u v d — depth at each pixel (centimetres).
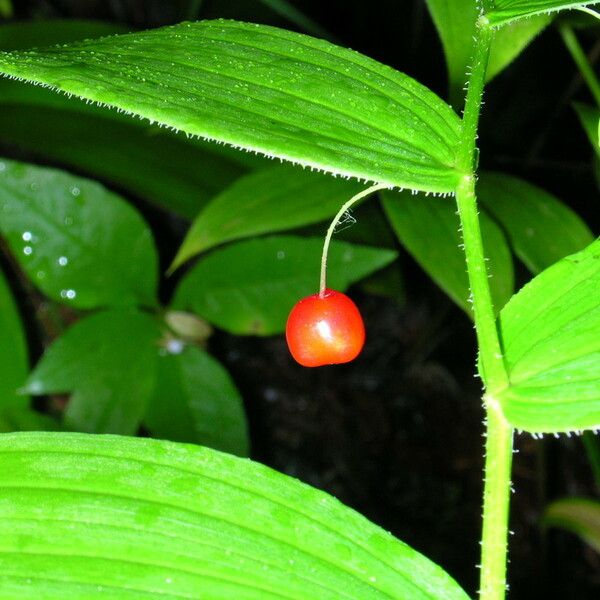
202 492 8
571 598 24
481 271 8
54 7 32
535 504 26
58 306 25
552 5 8
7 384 19
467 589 24
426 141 8
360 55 8
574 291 8
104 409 20
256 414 28
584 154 29
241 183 17
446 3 13
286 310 20
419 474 27
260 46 8
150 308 21
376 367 29
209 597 7
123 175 21
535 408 8
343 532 8
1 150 28
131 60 8
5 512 7
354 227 22
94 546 7
